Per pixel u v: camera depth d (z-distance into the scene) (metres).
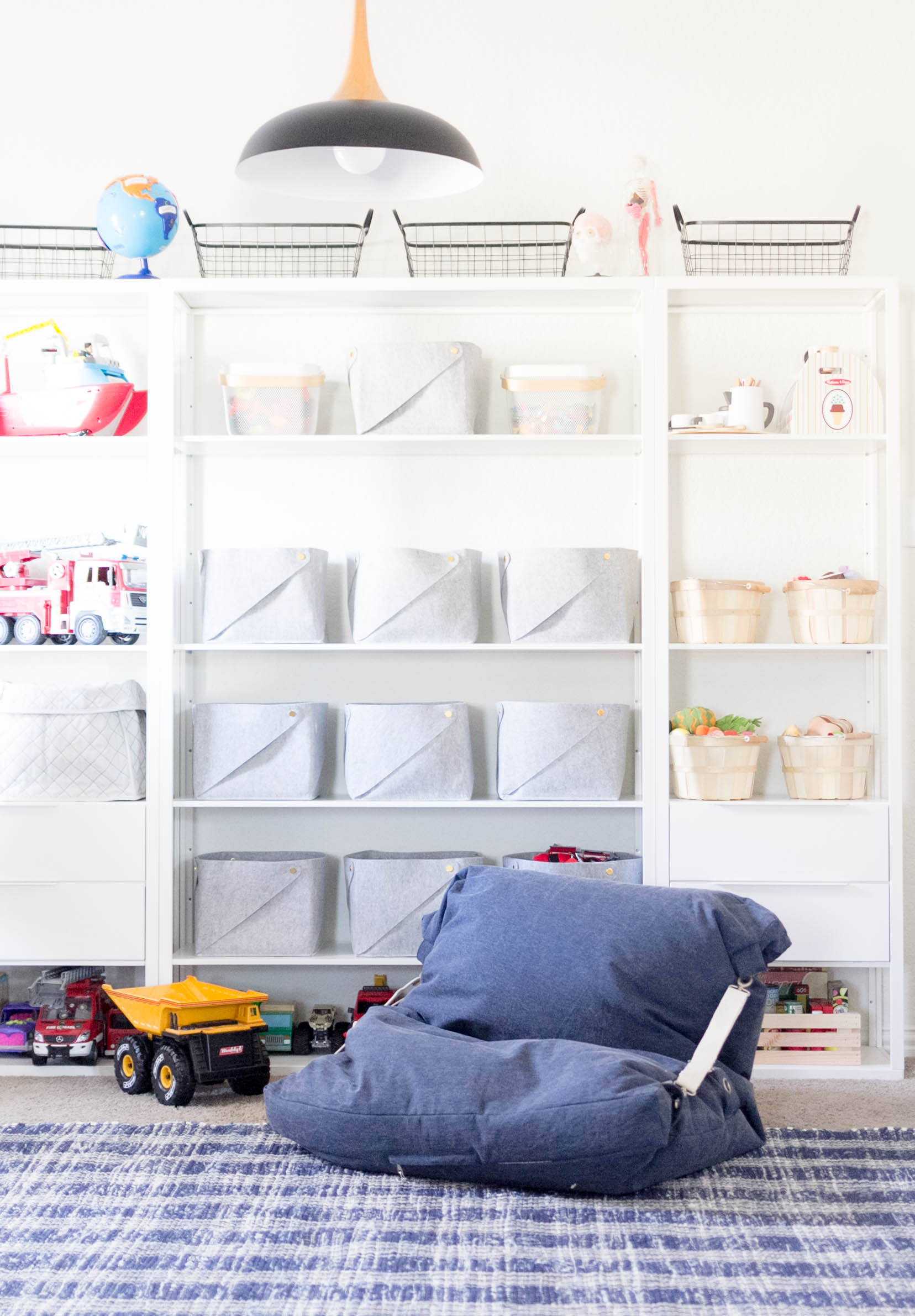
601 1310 1.45
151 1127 2.20
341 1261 1.58
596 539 3.05
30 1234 1.67
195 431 3.06
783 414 2.98
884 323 2.88
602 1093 1.77
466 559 2.83
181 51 3.07
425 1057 1.94
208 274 3.08
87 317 3.08
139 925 2.75
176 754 2.86
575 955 2.16
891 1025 2.75
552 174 3.06
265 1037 2.86
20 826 2.75
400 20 3.06
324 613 2.89
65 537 2.95
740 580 2.98
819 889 2.75
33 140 3.08
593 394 2.86
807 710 3.04
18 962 2.75
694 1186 1.87
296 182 2.35
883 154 3.05
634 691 3.04
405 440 2.82
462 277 2.99
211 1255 1.59
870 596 2.81
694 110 3.06
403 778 2.79
